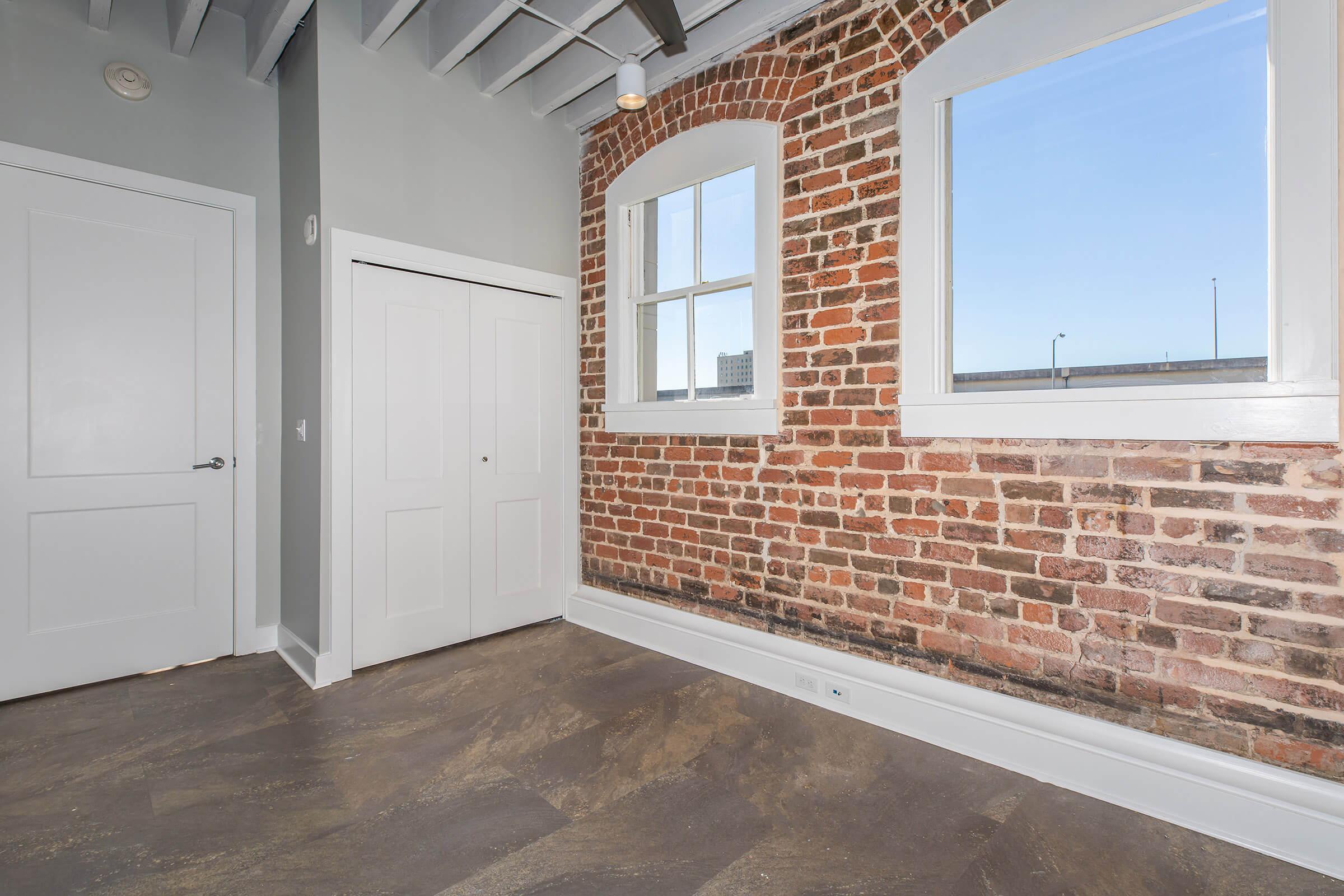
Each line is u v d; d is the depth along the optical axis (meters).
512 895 1.64
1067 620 2.18
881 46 2.56
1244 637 1.88
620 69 2.50
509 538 3.69
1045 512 2.21
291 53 3.25
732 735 2.48
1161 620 2.01
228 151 3.26
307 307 3.07
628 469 3.67
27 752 2.32
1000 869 1.74
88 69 2.88
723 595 3.19
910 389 2.49
